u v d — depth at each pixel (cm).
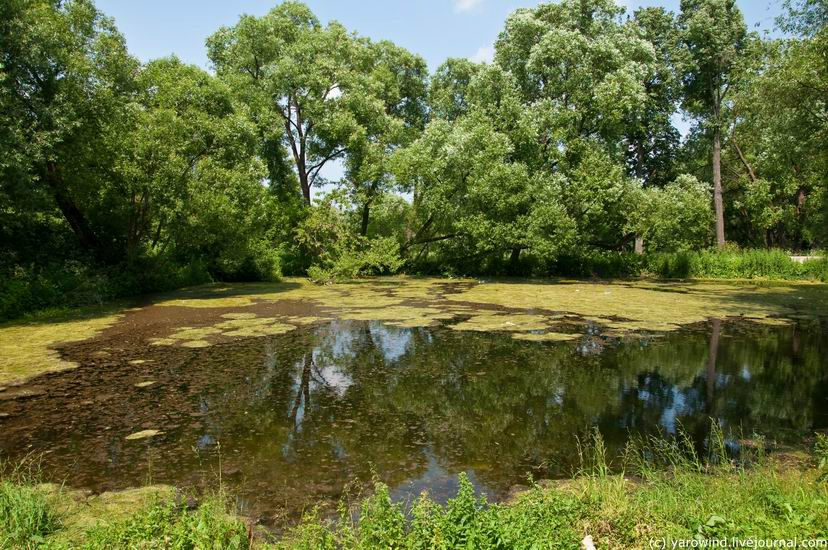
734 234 3822
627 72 2484
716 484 461
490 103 2583
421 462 572
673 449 587
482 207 2497
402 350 1081
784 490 424
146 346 1115
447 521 349
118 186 1728
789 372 906
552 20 2759
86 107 1483
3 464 567
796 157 1612
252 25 2764
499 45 2848
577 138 2511
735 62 2892
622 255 2864
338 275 2514
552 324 1339
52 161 1523
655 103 2945
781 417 697
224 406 754
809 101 1453
